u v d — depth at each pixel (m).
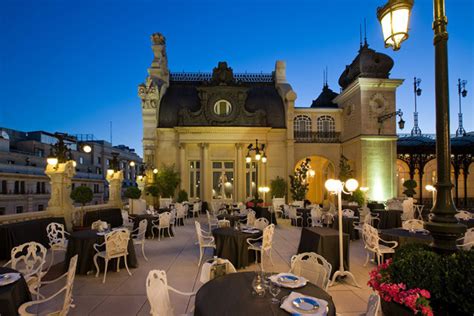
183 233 12.89
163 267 7.62
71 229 11.25
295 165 23.05
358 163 20.64
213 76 23.42
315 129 23.42
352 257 8.64
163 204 18.89
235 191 21.98
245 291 3.44
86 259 6.95
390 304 3.46
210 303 3.13
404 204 15.02
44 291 5.90
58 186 11.25
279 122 22.97
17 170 36.09
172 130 22.16
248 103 23.44
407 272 3.48
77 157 47.81
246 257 7.62
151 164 21.47
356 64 21.28
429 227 3.79
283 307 2.99
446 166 3.73
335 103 25.67
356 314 4.90
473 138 25.12
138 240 8.57
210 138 21.97
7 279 3.89
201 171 21.97
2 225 8.32
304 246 7.68
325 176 25.97
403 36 3.58
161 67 23.27
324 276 4.08
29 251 5.43
